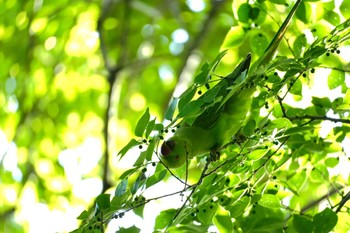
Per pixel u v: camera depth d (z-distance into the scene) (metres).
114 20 21.86
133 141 8.50
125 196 8.77
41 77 21.48
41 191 20.30
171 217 9.53
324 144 10.26
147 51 21.88
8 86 21.33
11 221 20.03
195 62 20.36
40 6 21.05
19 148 21.02
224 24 21.08
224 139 9.55
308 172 10.58
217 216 9.14
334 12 10.16
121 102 22.03
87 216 9.00
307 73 10.01
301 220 9.23
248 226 9.46
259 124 9.12
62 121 21.69
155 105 22.30
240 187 9.34
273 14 10.75
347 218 9.80
